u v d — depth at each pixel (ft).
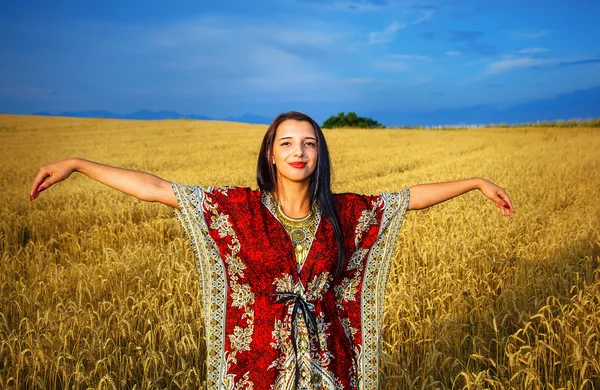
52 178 8.43
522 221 31.27
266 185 9.00
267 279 8.58
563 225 28.99
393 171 73.20
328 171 8.90
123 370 14.76
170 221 33.86
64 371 13.42
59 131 162.40
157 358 14.01
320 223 8.87
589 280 20.38
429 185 9.93
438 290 18.71
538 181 50.11
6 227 32.35
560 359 14.71
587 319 15.38
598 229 27.91
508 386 13.28
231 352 8.62
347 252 9.14
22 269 25.16
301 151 8.55
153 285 21.34
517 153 86.43
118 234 31.78
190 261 24.45
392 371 14.34
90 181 59.67
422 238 27.25
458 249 24.99
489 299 18.69
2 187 55.47
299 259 8.72
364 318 9.46
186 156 95.66
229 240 8.73
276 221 8.77
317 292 8.72
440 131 172.35
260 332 8.50
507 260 23.04
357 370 9.32
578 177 53.16
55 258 28.09
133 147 115.75
